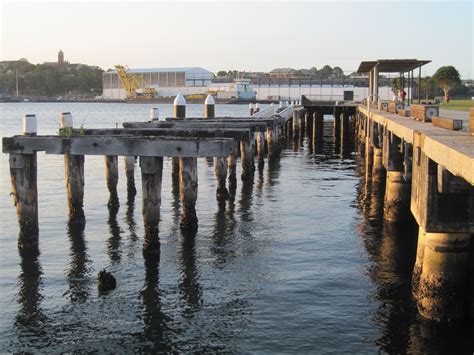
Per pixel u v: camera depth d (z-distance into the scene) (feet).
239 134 74.64
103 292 49.90
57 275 54.13
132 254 60.29
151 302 47.73
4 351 39.88
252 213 79.46
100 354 39.37
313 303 47.19
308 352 39.04
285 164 132.77
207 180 107.76
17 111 475.31
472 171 26.84
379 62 134.82
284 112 144.25
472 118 41.37
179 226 71.05
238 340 40.93
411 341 40.06
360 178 111.96
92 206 84.02
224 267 56.24
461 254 40.75
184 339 41.24
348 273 54.49
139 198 89.71
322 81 446.60
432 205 39.14
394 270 55.21
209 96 119.65
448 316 41.32
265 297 48.60
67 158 70.08
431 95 254.68
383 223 73.41
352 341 40.45
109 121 312.50
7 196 92.53
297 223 73.92
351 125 240.53
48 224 72.79
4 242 64.95
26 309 46.57
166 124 91.45
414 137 45.96
